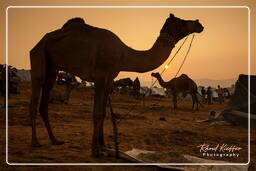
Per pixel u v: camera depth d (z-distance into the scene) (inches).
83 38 281.9
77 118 577.9
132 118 622.5
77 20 303.0
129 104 1105.4
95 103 267.7
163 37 291.6
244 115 520.7
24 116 557.0
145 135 403.2
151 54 289.1
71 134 392.5
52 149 295.9
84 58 278.4
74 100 1122.0
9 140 342.0
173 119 648.4
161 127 493.0
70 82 943.0
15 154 273.4
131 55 285.6
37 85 300.8
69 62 287.7
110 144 335.6
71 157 265.3
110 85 282.5
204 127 508.1
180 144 355.9
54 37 295.7
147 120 598.2
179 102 1537.9
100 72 271.4
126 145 335.6
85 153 282.5
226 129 486.6
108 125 502.9
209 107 1195.3
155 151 301.4
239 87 538.9
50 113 616.4
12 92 1086.4
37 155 269.6
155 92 1973.4
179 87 954.1
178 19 300.7
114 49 276.1
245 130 479.5
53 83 314.5
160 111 856.3
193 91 957.8
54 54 295.9
